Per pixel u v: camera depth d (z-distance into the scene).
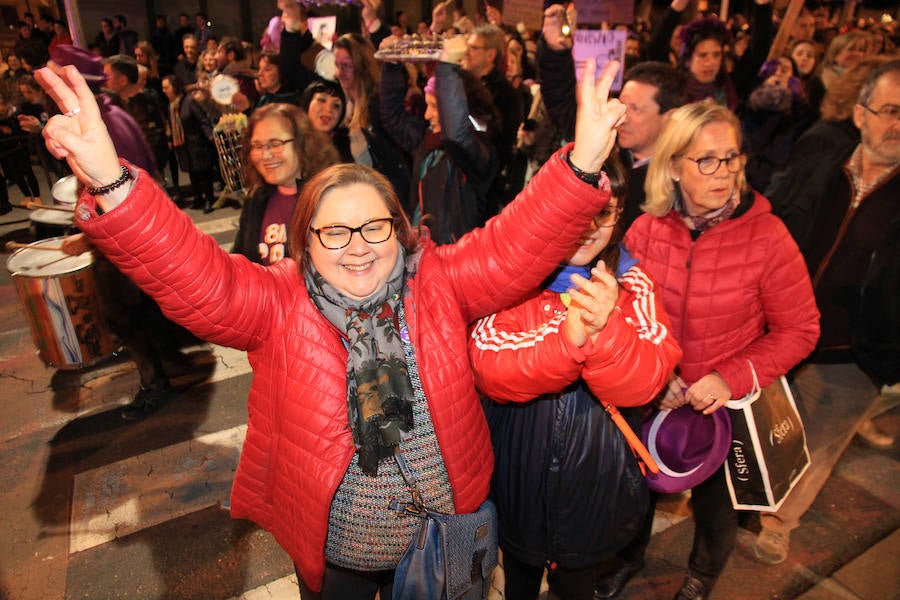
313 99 3.89
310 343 1.47
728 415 1.93
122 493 3.08
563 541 1.71
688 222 2.02
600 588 2.41
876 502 2.87
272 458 1.55
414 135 3.66
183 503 3.01
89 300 3.38
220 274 1.38
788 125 3.37
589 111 1.35
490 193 3.66
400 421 1.44
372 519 1.54
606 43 3.34
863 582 2.47
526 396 1.56
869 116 2.05
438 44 3.08
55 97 1.25
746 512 2.80
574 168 1.40
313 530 1.50
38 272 3.23
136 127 3.58
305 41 5.15
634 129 2.67
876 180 2.10
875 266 2.11
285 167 2.81
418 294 1.53
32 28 10.54
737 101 3.89
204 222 7.23
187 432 3.57
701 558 2.24
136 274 1.30
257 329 1.47
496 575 2.56
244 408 3.82
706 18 3.69
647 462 1.68
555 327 1.52
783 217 2.35
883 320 2.13
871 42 3.27
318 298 1.47
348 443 1.45
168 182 9.37
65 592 2.52
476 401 1.58
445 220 3.05
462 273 1.56
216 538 2.78
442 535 1.55
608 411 1.63
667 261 2.02
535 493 1.69
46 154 5.93
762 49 3.95
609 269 1.71
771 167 3.36
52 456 3.37
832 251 2.21
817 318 1.93
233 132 5.16
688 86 3.73
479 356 1.60
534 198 1.45
